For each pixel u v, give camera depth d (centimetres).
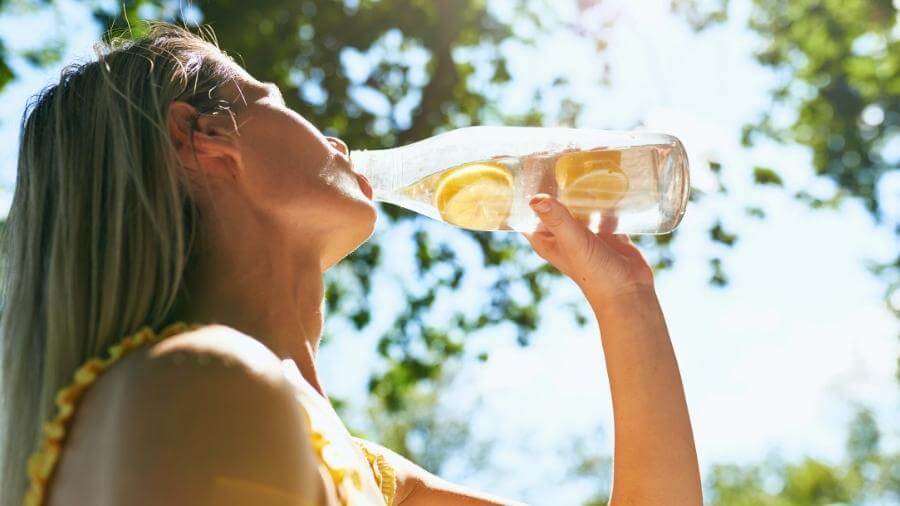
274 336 143
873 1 938
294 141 149
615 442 182
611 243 196
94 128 133
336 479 123
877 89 969
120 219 126
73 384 111
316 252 152
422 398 2053
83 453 103
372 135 718
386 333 763
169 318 132
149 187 131
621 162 192
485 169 192
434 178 194
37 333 128
